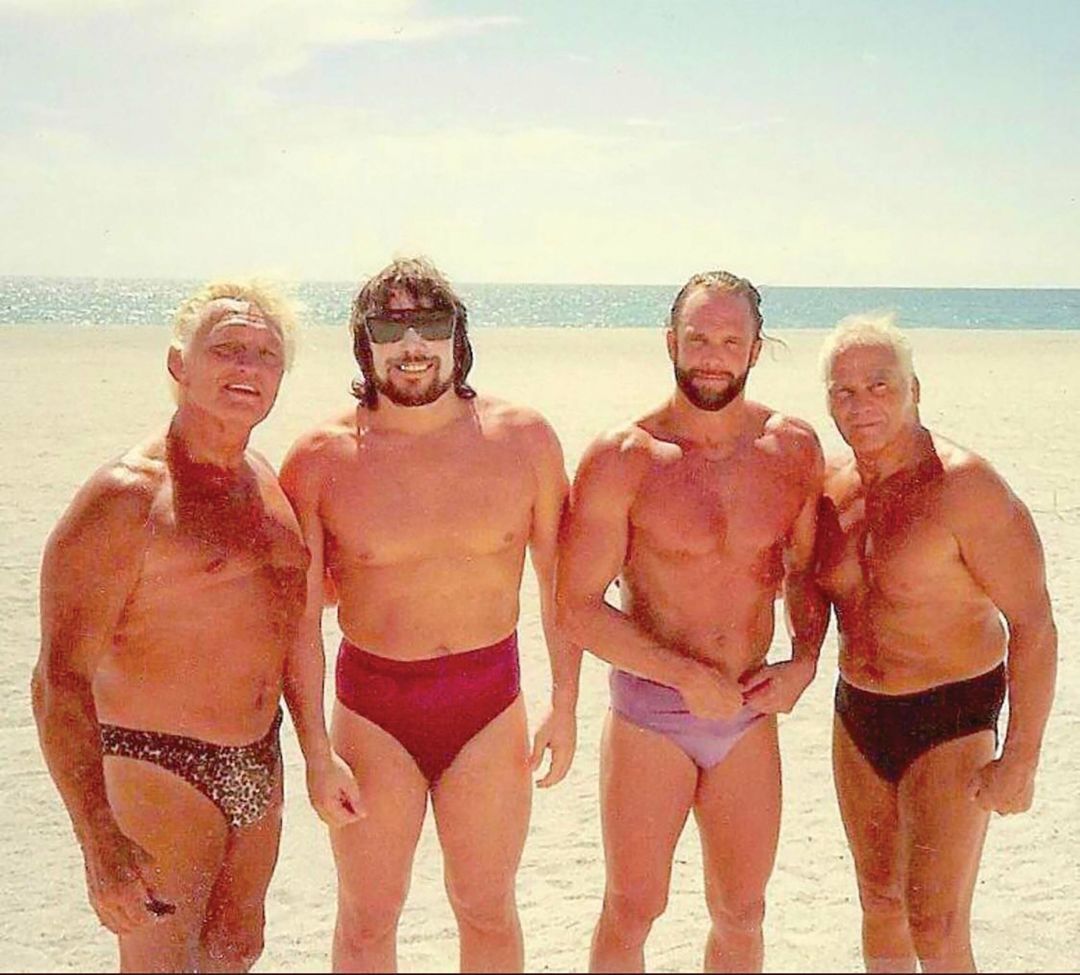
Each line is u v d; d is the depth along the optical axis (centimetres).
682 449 389
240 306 361
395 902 382
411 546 378
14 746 647
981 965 442
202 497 359
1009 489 387
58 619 343
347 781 373
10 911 486
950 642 389
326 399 2158
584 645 388
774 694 386
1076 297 14050
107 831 341
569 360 3319
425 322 371
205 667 357
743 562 388
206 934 367
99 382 2397
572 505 395
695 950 453
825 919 482
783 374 2877
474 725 385
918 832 390
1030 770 384
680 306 385
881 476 398
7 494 1232
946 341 4394
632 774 385
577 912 489
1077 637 822
